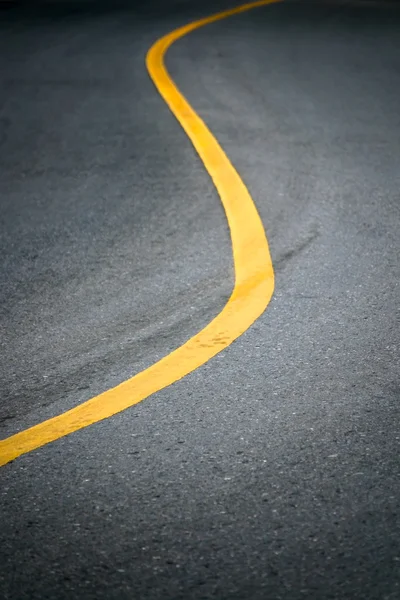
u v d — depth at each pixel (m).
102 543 4.52
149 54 18.67
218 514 4.71
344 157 11.55
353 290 7.48
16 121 13.45
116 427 5.52
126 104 14.46
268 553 4.41
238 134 12.70
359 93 15.21
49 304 7.37
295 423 5.54
